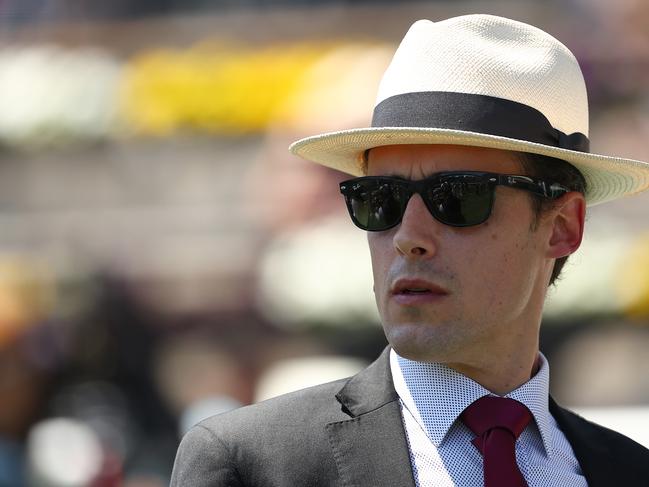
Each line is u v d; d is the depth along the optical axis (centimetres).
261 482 1029
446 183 1055
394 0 4359
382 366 1113
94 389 3691
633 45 4031
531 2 4247
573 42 4081
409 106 1088
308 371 2892
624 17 4088
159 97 4222
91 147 4234
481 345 1077
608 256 3553
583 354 3512
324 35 4312
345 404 1078
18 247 4172
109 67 4284
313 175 3778
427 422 1069
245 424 1061
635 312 3509
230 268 4003
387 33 4322
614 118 3969
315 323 3575
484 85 1078
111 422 3306
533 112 1090
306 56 4206
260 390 3028
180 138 4209
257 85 4172
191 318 3978
